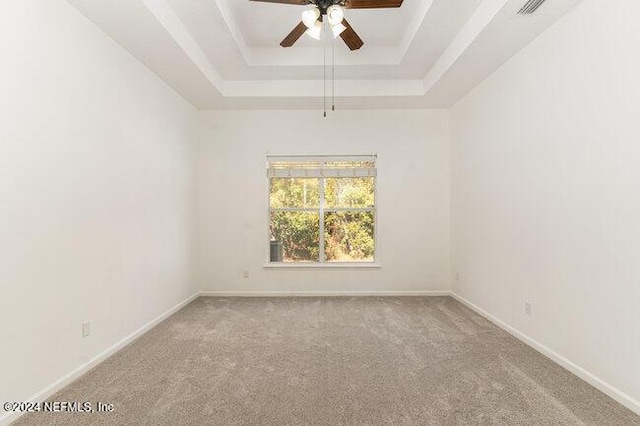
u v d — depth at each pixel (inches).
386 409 76.6
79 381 90.0
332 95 168.9
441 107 186.7
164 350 111.1
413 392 84.0
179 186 162.2
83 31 95.7
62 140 87.9
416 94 168.2
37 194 80.2
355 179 192.9
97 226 101.6
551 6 93.0
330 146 188.7
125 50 116.6
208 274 188.5
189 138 175.2
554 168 102.0
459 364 100.0
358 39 111.0
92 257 99.3
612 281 82.0
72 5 91.0
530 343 113.3
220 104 179.6
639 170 75.2
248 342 118.1
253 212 189.2
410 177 189.0
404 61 147.9
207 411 76.0
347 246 193.2
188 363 101.1
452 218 184.2
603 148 84.4
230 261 188.7
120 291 113.1
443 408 77.0
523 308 117.9
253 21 129.3
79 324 93.5
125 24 100.9
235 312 155.1
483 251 147.5
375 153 188.7
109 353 105.7
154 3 97.1
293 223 193.6
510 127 125.5
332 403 79.0
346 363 100.8
